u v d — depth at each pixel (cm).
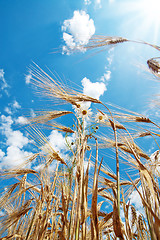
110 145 31
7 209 40
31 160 41
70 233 22
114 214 18
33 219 34
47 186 36
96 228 19
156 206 17
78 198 21
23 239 35
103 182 34
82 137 28
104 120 32
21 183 41
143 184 21
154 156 27
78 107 33
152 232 16
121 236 17
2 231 34
